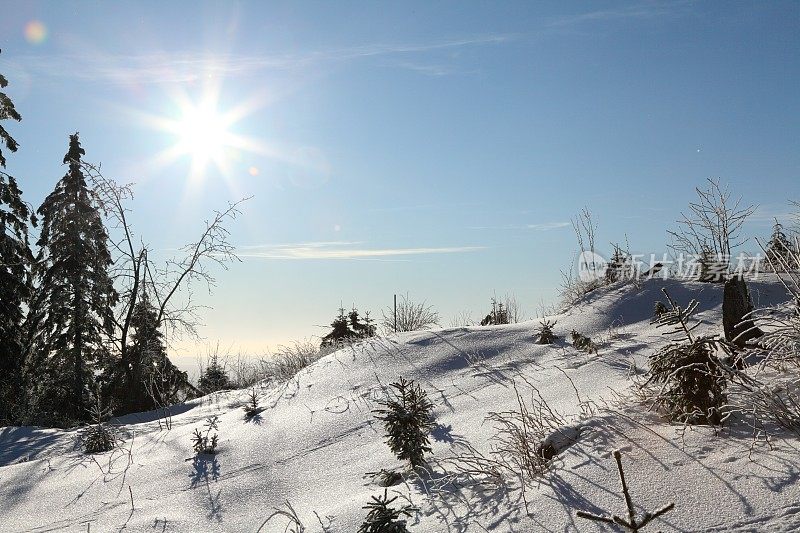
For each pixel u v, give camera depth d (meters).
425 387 8.98
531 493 4.43
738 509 3.63
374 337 12.11
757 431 4.54
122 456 8.35
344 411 8.56
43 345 20.69
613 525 3.73
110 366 20.70
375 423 7.90
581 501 4.10
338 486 6.26
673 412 5.09
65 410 19.84
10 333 20.44
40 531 6.16
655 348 8.30
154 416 14.16
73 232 21.00
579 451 4.86
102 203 20.95
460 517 4.49
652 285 12.29
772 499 3.64
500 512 4.33
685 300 11.06
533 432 5.61
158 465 7.68
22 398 20.27
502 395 7.88
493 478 4.99
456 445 6.50
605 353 8.54
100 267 21.70
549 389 7.52
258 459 7.41
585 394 6.87
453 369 9.61
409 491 5.41
